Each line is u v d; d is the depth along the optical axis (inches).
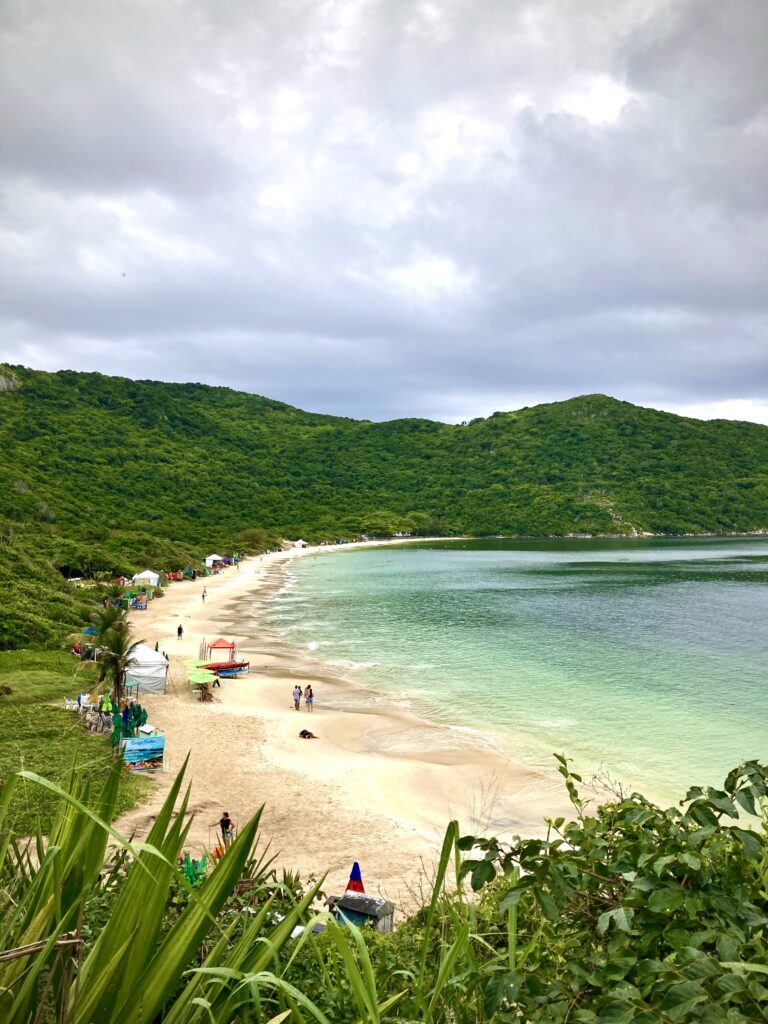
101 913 136.7
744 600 3068.4
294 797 944.3
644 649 2027.6
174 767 1030.4
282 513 7047.2
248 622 2517.2
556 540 7475.4
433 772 1048.2
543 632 2305.6
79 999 70.2
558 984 101.7
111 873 147.9
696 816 117.5
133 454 6934.1
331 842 812.0
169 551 4338.1
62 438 6614.2
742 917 102.1
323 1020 74.2
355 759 1109.7
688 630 2341.3
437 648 2041.1
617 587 3548.2
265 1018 102.3
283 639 2183.8
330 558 5531.5
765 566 4645.7
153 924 75.6
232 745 1160.8
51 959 75.0
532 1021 97.9
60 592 2289.6
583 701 1465.3
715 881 111.4
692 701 1461.6
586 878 118.3
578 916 122.3
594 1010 93.4
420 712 1382.9
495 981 99.2
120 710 1152.2
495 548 6569.9
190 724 1273.4
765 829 121.3
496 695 1515.7
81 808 77.0
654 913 106.5
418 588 3553.2
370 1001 83.4
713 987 80.7
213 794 938.1
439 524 7672.2
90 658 1536.7
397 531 7342.5
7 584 2090.3
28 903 84.4
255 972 82.5
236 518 6417.3
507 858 118.4
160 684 1470.2
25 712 1139.9
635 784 1002.1
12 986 72.7
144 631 2283.5
